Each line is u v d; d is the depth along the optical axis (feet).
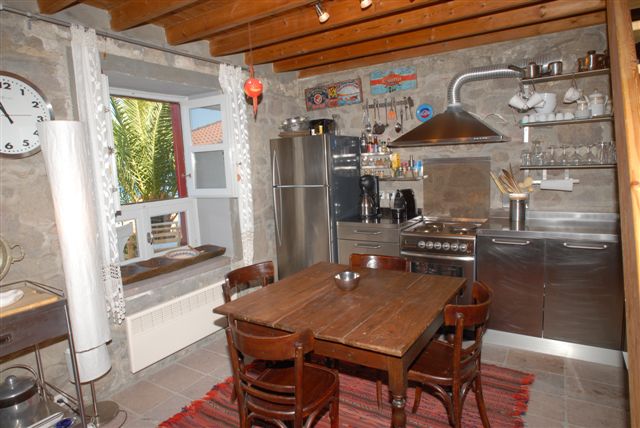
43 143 7.20
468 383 6.97
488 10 9.23
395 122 14.02
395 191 14.29
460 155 13.04
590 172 11.22
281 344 5.55
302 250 13.61
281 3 8.45
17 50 7.64
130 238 11.55
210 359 10.90
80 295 7.57
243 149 12.27
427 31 11.36
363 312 6.71
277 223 13.96
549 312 10.15
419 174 13.76
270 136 14.17
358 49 12.45
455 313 6.21
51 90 8.13
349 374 9.64
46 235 8.10
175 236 12.92
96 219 8.70
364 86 14.42
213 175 12.95
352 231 12.82
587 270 9.59
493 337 11.01
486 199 12.75
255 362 8.16
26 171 7.79
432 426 7.70
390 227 12.12
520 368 9.62
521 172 12.16
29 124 7.77
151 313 9.92
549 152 11.60
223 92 12.03
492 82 12.27
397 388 5.71
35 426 7.02
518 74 11.18
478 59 12.38
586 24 10.57
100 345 8.00
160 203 12.33
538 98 10.89
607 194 11.07
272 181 13.93
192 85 11.27
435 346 7.78
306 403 6.16
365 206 13.73
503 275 10.57
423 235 11.50
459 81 11.94
